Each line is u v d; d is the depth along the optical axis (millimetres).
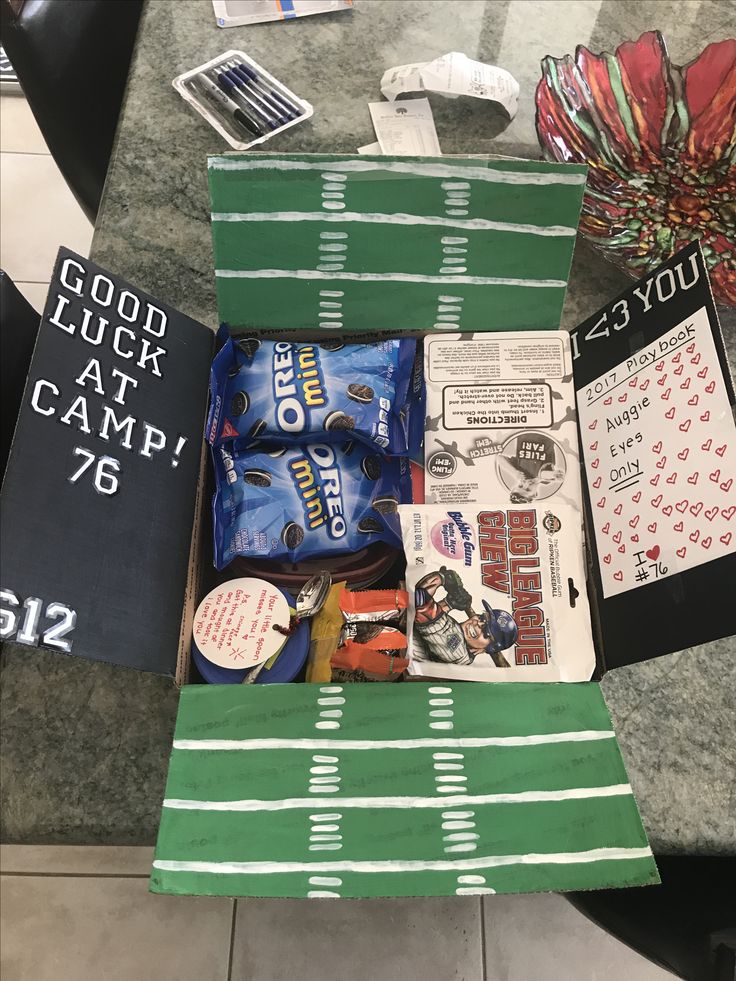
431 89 955
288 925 1232
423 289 736
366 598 673
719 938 653
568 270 725
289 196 652
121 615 553
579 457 739
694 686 681
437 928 1235
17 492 511
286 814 516
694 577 582
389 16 1047
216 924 1236
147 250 859
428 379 771
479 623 652
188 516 635
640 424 671
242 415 738
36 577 510
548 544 682
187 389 678
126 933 1232
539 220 684
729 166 918
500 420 754
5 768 614
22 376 685
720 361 605
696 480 604
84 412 576
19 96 1892
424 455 753
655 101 936
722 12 1090
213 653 634
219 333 753
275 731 539
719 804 636
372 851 509
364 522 739
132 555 576
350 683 563
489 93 957
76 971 1211
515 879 509
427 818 521
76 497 551
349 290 730
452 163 641
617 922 719
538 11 1070
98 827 604
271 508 721
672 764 650
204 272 853
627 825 530
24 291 1697
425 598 663
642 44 924
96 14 1005
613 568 653
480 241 697
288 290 726
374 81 996
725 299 839
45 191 1796
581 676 639
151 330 658
